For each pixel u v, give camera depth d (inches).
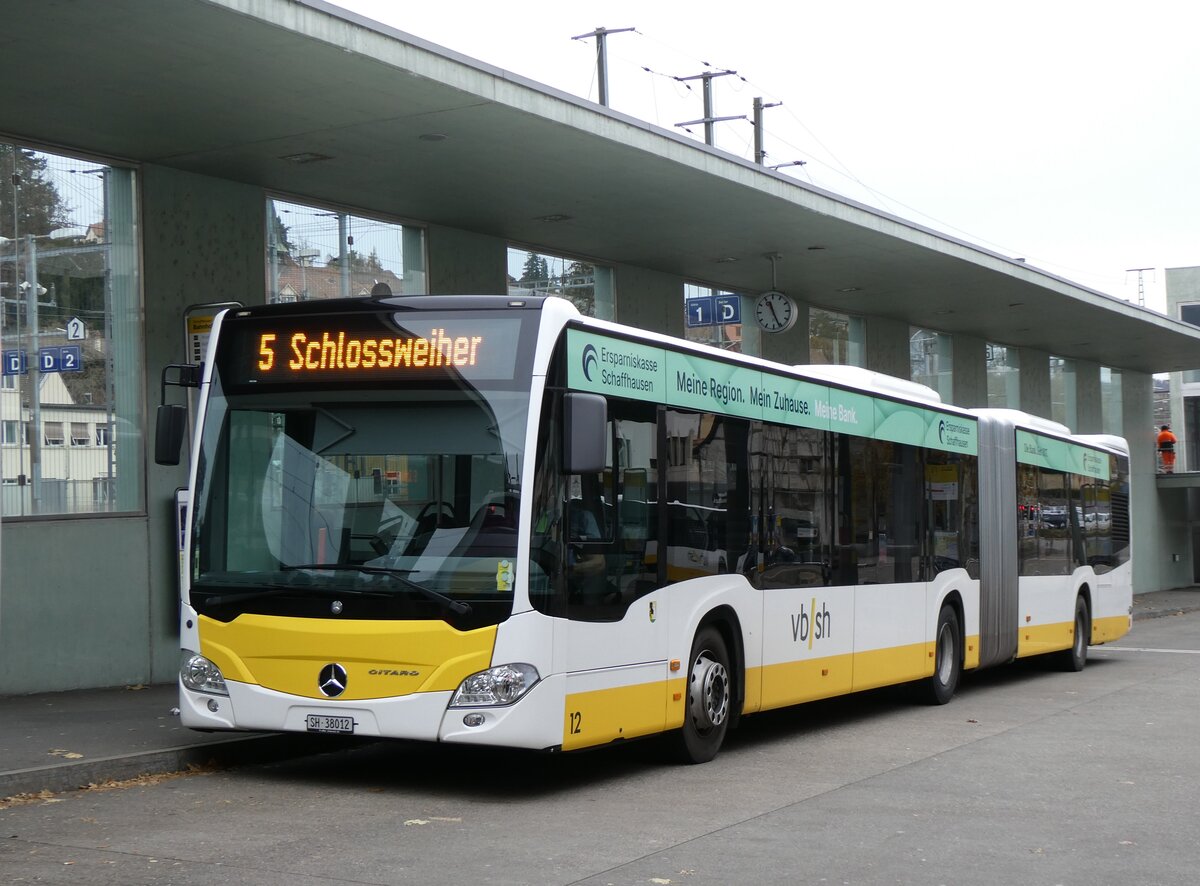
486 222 740.0
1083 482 853.2
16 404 535.2
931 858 291.9
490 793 364.8
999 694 674.2
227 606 359.9
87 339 564.4
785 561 475.8
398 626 342.6
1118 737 500.7
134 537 572.7
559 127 556.7
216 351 375.6
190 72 477.7
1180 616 1414.9
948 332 1314.0
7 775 342.6
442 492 349.1
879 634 553.0
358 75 484.1
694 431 421.4
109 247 576.7
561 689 347.6
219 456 369.7
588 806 347.3
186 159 586.2
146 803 340.2
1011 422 732.7
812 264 908.0
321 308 367.9
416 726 339.9
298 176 622.8
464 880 261.1
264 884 254.7
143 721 450.6
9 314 535.2
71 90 493.7
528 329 353.4
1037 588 753.6
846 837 312.0
